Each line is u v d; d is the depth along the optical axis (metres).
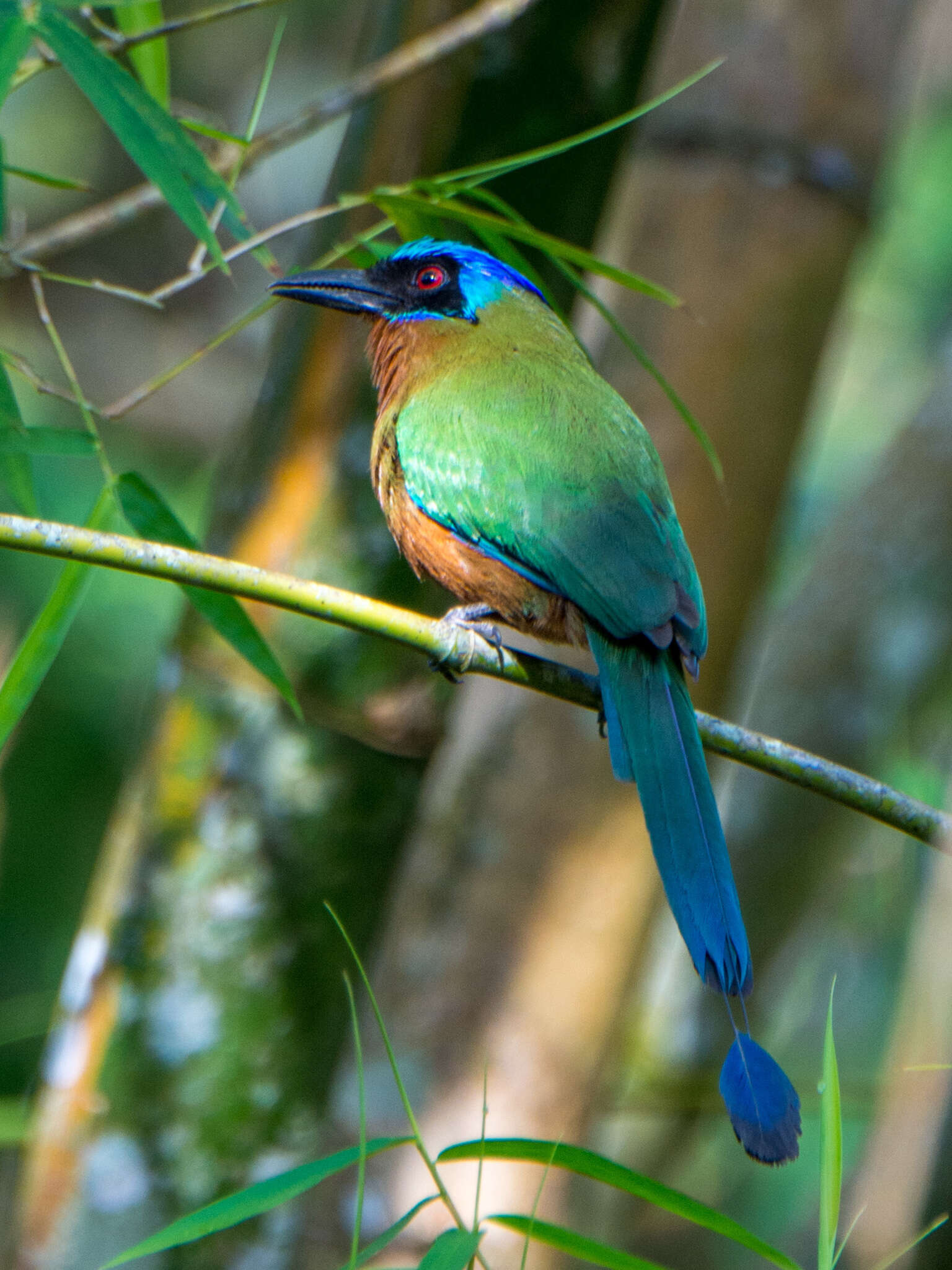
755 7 11.23
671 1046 13.55
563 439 8.55
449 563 8.61
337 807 8.81
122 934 8.92
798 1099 5.72
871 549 14.02
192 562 6.60
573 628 8.59
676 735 7.62
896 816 7.22
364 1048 11.38
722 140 11.15
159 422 20.06
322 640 8.74
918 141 19.98
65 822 14.32
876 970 17.58
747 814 13.37
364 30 10.30
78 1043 8.93
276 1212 8.93
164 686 9.12
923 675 13.80
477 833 11.41
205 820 8.83
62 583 7.82
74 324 20.02
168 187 6.63
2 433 7.69
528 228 7.74
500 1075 11.07
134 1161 8.77
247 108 21.98
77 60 6.63
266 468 9.11
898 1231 13.15
